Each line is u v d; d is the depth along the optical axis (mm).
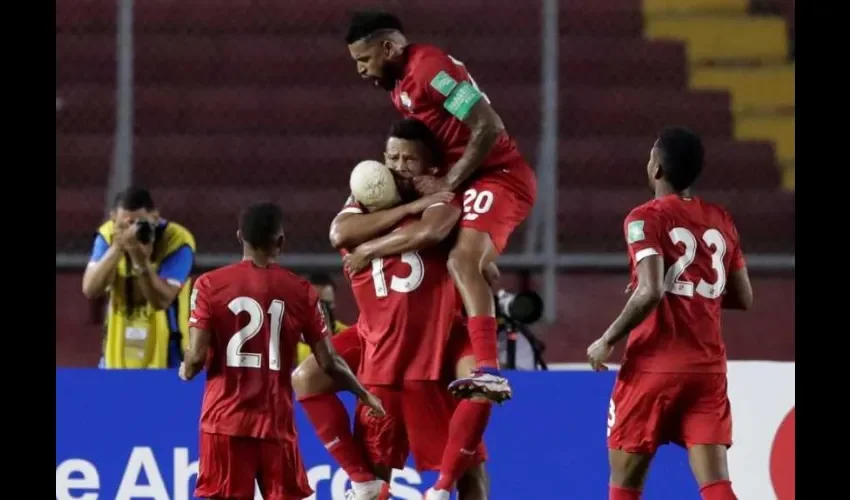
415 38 41875
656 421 20828
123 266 26688
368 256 19656
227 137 39562
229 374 20984
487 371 18828
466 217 19750
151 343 26891
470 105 19562
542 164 33000
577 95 41469
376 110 40781
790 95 42438
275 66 41625
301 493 21438
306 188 39125
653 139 40594
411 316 19562
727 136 41562
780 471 24516
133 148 39281
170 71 41219
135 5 41875
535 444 24031
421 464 19938
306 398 20312
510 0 42188
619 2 43375
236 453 20938
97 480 23922
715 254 20984
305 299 21266
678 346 20703
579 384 24125
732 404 24656
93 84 41281
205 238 38125
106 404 24062
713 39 43281
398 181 20062
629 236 20719
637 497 21234
